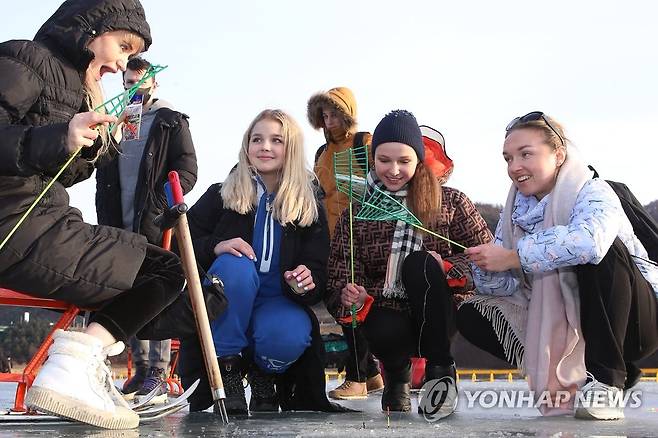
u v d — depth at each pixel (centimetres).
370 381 480
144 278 269
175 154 488
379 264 356
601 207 300
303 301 330
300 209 335
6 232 236
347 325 382
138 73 480
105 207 499
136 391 469
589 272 299
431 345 320
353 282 345
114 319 258
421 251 332
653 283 314
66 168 268
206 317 269
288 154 344
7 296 267
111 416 246
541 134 321
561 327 309
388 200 346
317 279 335
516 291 332
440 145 397
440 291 321
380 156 352
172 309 283
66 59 259
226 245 329
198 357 321
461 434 237
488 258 305
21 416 271
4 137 231
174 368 570
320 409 329
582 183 314
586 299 299
